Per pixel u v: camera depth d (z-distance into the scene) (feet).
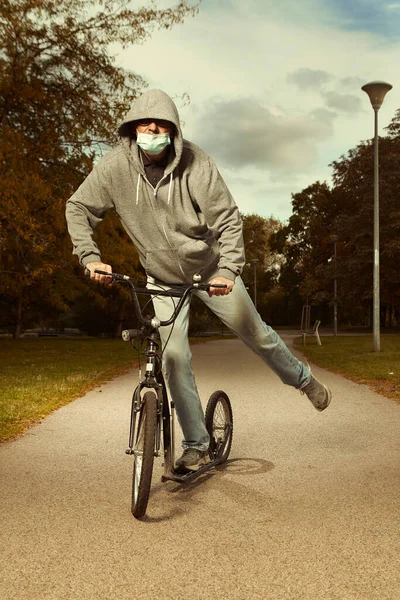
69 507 14.24
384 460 18.43
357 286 153.28
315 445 20.76
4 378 41.98
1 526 12.94
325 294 181.68
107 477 16.94
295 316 256.32
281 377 17.63
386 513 13.58
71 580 10.33
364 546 11.71
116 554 11.42
